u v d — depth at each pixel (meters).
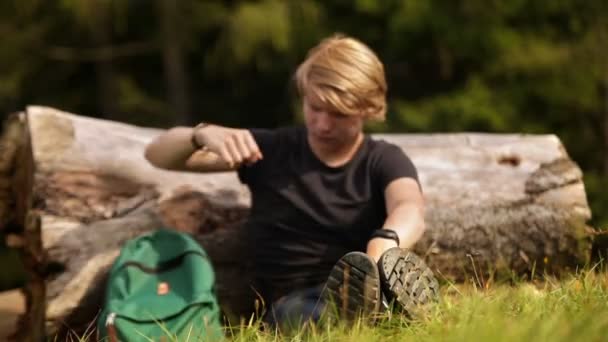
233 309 5.39
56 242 5.19
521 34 17.25
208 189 5.45
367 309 4.00
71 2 16.20
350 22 18.08
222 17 17.67
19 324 5.84
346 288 4.04
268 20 16.34
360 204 4.77
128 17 18.86
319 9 17.36
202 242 5.38
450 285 4.55
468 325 3.58
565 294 4.24
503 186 5.59
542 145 5.82
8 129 5.94
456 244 5.40
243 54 16.59
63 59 18.42
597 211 15.41
